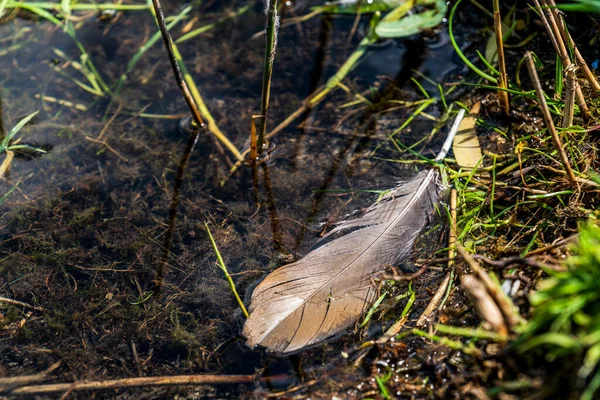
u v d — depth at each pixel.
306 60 2.90
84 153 2.58
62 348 1.95
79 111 2.76
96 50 3.03
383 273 1.95
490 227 2.05
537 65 2.53
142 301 2.06
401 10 2.93
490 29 2.83
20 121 2.51
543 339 1.38
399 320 1.87
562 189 2.03
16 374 1.89
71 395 1.82
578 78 2.35
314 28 3.04
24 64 2.99
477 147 2.33
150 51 3.02
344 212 2.25
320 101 2.71
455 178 2.21
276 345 1.81
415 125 2.54
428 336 1.70
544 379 1.49
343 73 2.77
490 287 1.51
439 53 2.82
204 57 2.98
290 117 2.63
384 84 2.73
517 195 2.11
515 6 2.85
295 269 1.95
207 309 2.01
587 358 1.41
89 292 2.09
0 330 2.02
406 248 2.02
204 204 2.36
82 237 2.28
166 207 2.37
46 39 3.11
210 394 1.80
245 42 3.03
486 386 1.61
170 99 2.79
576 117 2.22
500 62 2.27
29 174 2.51
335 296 1.88
